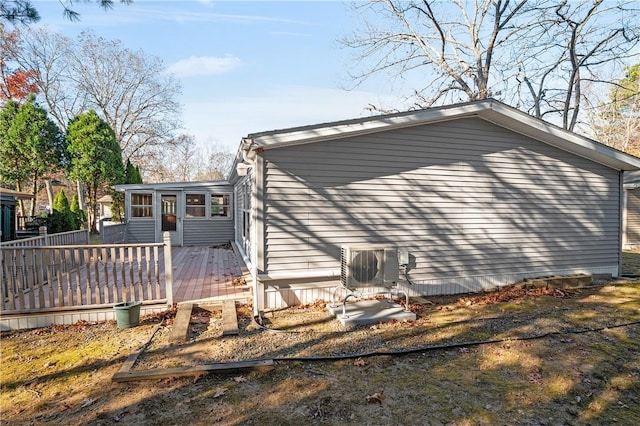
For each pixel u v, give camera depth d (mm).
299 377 3354
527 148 6754
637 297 6184
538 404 2924
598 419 2732
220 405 2877
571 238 7148
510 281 6742
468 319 5051
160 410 2805
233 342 4199
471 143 6387
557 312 5344
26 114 15844
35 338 4383
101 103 23281
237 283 6688
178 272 7754
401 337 4367
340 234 5715
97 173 16594
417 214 6113
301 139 5230
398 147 5957
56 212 13812
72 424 2637
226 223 13492
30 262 4812
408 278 5867
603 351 3947
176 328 4445
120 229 11945
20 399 3012
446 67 14883
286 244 5465
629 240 13430
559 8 13156
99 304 5027
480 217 6500
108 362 3684
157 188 12867
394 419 2695
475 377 3369
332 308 5250
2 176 15969
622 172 7492
